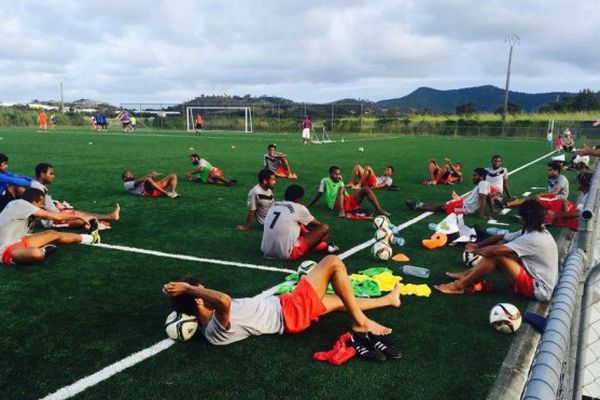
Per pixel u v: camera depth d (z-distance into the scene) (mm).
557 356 1642
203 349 3713
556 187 8844
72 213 7332
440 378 3363
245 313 3736
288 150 24656
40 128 46281
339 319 4281
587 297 2322
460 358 3654
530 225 4707
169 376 3326
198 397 3084
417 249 6602
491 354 3727
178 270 5535
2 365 3453
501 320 4043
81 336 3906
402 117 53375
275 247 5898
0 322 4137
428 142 34125
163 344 3781
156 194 10352
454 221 6926
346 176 14625
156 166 15961
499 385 3289
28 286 4977
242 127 52688
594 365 3885
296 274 5168
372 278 5188
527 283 4719
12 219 5629
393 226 7414
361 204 10023
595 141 39562
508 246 4719
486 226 8133
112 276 5309
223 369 3426
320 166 17266
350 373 3400
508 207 9719
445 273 5609
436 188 12398
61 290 4879
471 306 4660
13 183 6871
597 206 3732
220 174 12398
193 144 27531
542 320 3801
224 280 5234
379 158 20531
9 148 22016
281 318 3857
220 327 3650
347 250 6469
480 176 9352
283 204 5992
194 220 8117
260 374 3363
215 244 6645
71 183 11953
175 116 55844
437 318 4363
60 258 5906
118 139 31141
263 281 5215
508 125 46938
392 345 3785
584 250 2840
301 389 3188
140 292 4855
